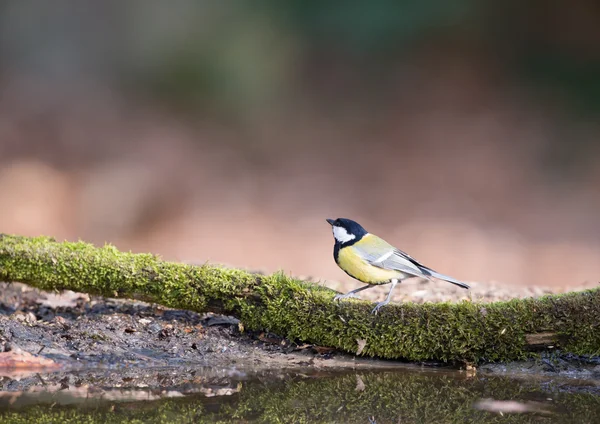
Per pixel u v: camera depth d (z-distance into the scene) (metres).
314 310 5.89
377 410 4.88
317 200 16.94
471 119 20.47
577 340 5.60
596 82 20.73
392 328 5.74
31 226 14.88
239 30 21.17
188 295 6.07
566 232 15.49
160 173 17.56
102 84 20.64
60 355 5.70
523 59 21.73
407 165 18.61
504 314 5.60
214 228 15.41
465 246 14.69
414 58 22.02
